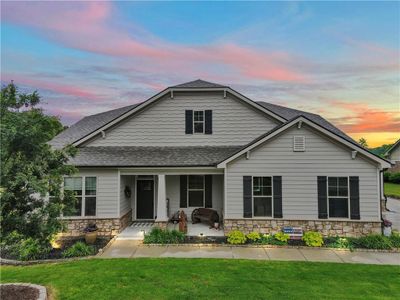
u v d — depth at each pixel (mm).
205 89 15461
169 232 12469
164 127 15703
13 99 6531
